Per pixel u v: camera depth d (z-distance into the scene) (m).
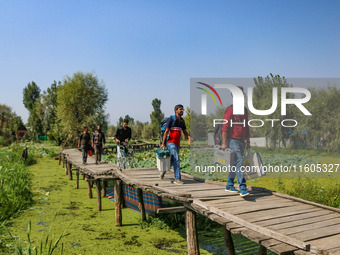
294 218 4.18
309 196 7.44
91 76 38.19
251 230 3.76
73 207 9.48
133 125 62.88
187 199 4.98
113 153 19.59
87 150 13.20
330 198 7.18
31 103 74.62
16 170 13.94
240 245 6.09
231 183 5.64
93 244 6.26
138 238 6.64
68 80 38.00
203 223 7.38
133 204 9.20
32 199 10.19
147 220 7.89
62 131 37.62
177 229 7.29
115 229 7.31
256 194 5.59
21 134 54.22
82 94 36.88
